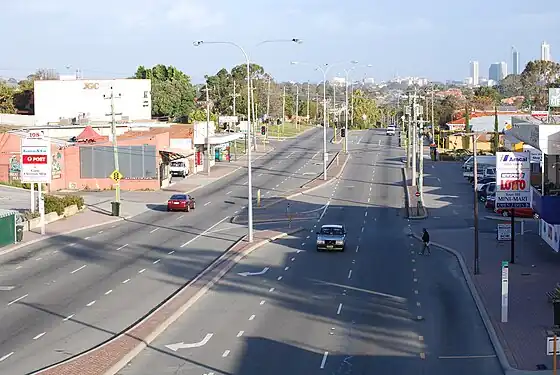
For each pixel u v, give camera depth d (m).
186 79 166.62
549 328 27.08
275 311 30.22
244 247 45.00
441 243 46.94
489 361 23.64
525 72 174.12
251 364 23.25
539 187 42.72
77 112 117.00
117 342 25.39
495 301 31.52
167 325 27.98
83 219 56.22
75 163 74.88
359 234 51.00
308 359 23.77
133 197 69.69
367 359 23.78
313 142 133.62
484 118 115.12
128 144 74.81
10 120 110.94
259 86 176.50
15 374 22.14
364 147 123.12
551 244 40.19
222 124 141.75
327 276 37.28
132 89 117.69
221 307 30.94
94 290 33.88
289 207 60.62
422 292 33.78
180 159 85.62
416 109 92.31
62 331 27.16
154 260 41.25
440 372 22.50
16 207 57.28
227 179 84.94
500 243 46.31
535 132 38.22
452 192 72.19
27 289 34.06
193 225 54.44
